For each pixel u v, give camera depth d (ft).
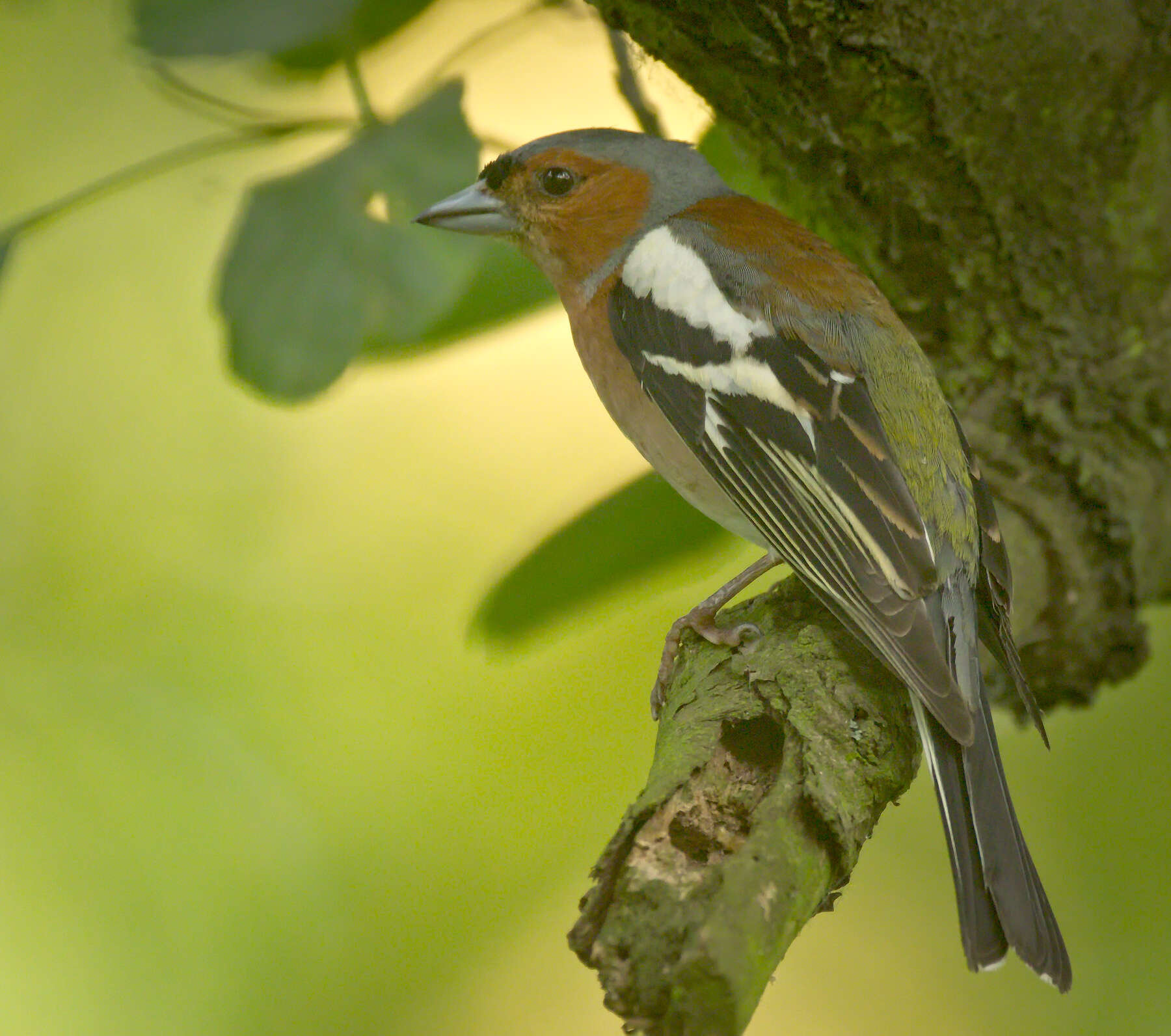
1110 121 20.67
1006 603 19.49
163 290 30.89
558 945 28.53
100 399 31.04
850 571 18.53
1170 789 27.81
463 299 22.85
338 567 31.42
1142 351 22.27
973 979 28.30
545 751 30.19
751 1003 12.23
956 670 18.66
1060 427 22.29
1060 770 28.45
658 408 22.06
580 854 29.40
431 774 29.84
